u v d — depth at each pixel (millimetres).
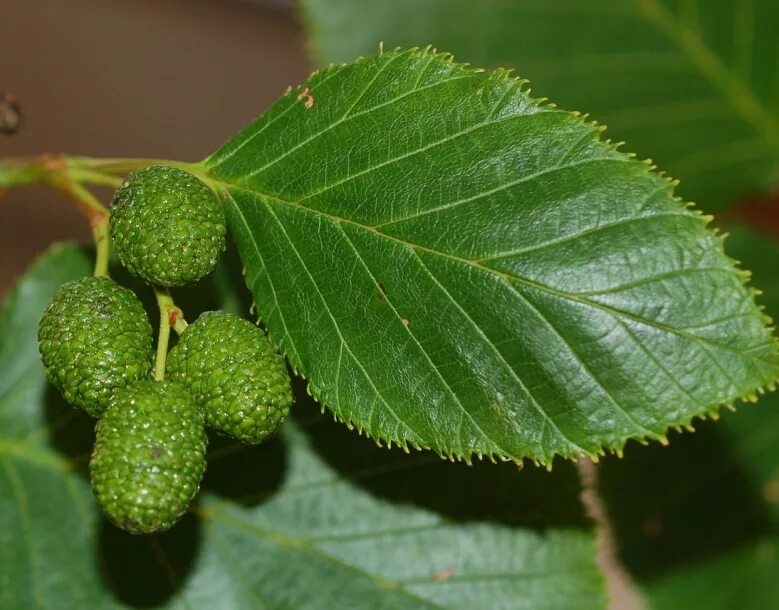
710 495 428
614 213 328
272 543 385
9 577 385
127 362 329
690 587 427
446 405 334
